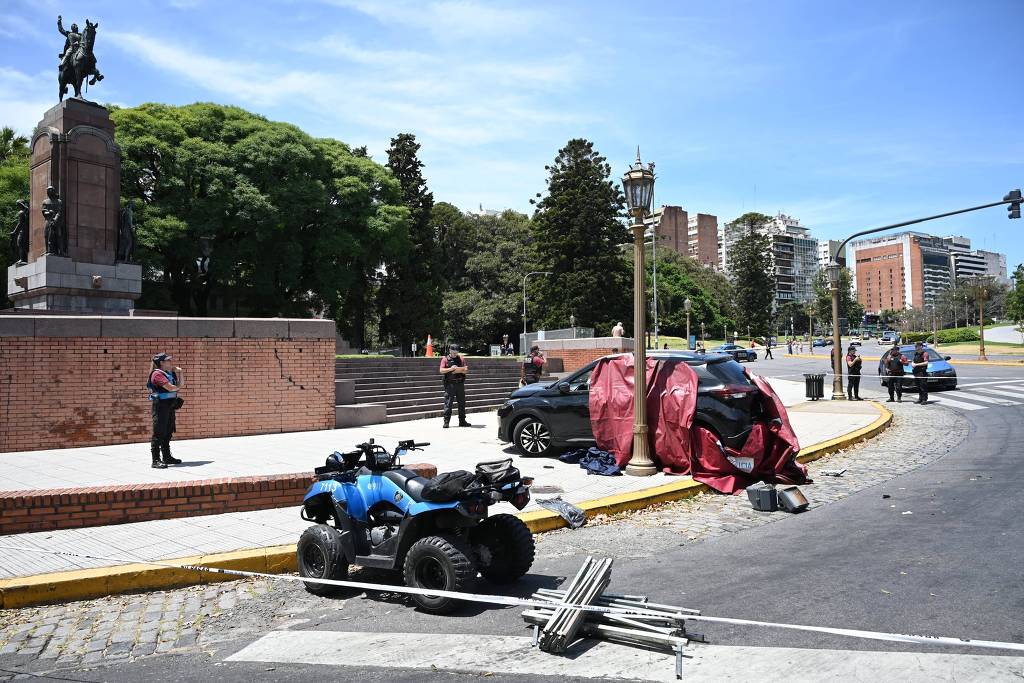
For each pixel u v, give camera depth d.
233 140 40.62
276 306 44.19
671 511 8.33
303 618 5.09
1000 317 132.50
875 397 24.23
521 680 3.88
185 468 10.01
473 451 12.14
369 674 4.02
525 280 75.50
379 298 57.41
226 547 6.41
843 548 6.40
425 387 20.28
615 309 64.12
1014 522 7.06
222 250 39.25
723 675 3.86
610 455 10.44
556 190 66.12
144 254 34.59
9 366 12.01
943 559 5.90
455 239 80.06
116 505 7.29
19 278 19.44
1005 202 20.12
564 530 7.49
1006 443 12.80
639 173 10.10
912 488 9.14
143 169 36.12
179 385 10.34
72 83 19.41
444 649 4.38
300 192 39.97
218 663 4.29
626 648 4.31
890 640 4.15
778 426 9.58
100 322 12.72
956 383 27.02
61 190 18.47
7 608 5.30
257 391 14.14
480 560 5.41
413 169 58.97
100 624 5.03
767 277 117.56
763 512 8.17
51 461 10.70
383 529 5.66
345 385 16.66
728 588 5.37
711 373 10.05
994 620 4.53
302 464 10.32
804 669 3.91
